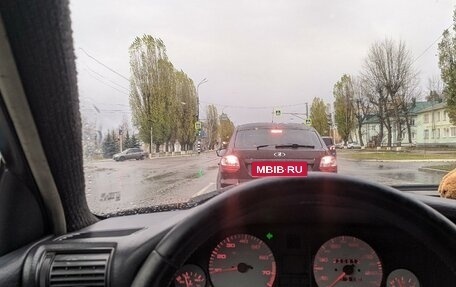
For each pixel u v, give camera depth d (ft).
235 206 5.09
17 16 4.60
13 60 4.89
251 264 6.50
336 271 6.61
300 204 5.50
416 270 6.53
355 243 6.60
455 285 6.40
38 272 6.01
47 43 4.91
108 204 10.98
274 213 6.01
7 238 6.22
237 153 20.71
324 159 20.22
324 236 6.61
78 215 7.05
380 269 6.59
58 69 5.16
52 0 4.69
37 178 6.17
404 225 5.22
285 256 6.61
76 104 5.64
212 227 5.08
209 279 6.42
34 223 6.56
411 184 10.32
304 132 22.03
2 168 6.17
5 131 5.63
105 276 5.93
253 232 6.51
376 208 5.26
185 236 5.02
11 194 6.23
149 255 5.33
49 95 5.31
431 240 5.08
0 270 5.96
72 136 5.83
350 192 5.16
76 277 5.97
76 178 6.42
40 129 5.57
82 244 6.16
